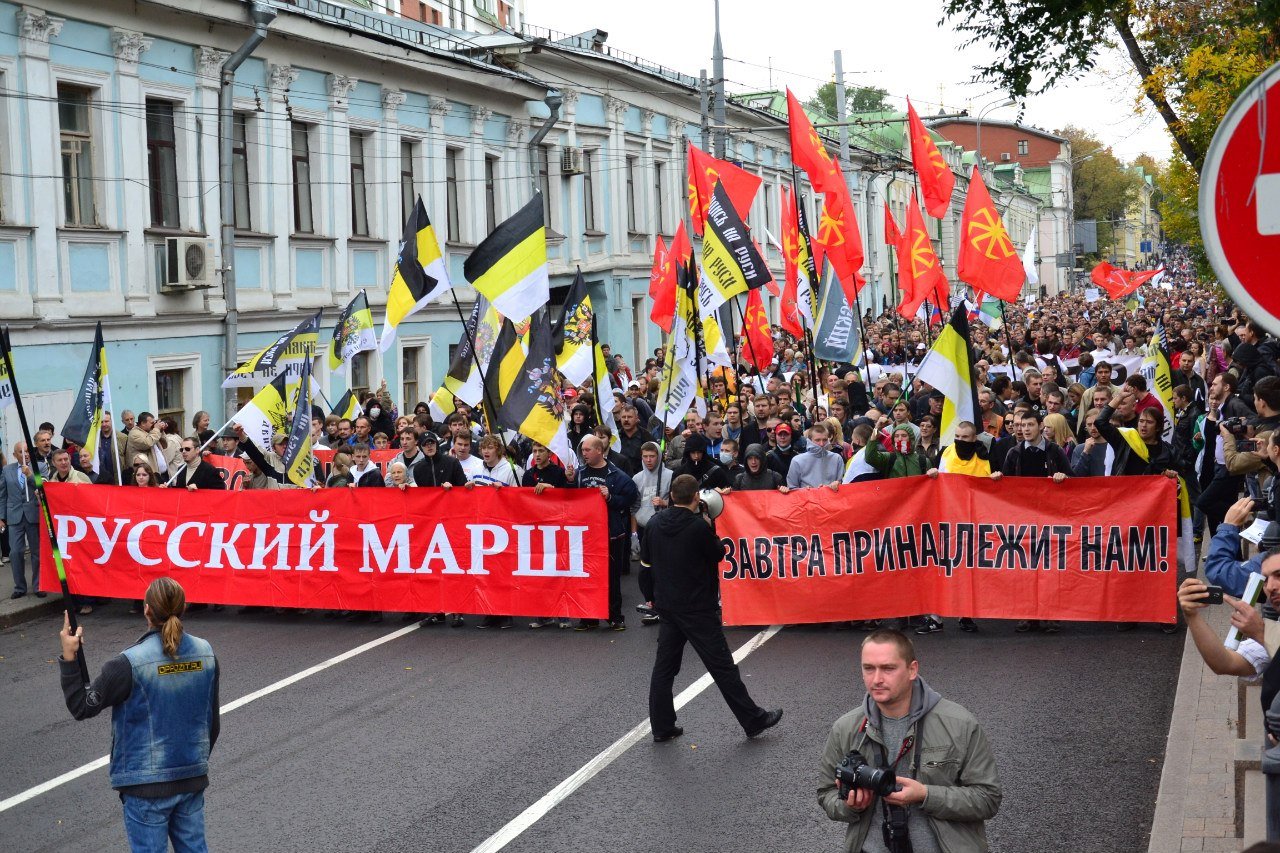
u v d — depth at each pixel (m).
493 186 32.59
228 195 22.39
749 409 18.55
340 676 11.23
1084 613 11.73
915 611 12.10
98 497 14.28
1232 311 32.09
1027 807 7.54
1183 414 14.96
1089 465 13.16
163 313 21.42
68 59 19.73
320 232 25.88
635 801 7.90
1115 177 107.12
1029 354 24.55
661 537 8.99
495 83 31.30
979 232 19.34
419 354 29.28
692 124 44.12
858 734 4.77
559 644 12.24
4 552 17.25
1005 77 15.28
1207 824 6.78
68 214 19.97
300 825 7.71
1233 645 6.14
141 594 14.12
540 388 12.97
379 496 13.32
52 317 19.20
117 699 6.18
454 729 9.52
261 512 13.71
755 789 8.02
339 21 25.38
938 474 12.04
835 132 62.12
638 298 40.22
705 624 8.94
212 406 22.67
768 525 12.28
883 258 61.34
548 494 12.80
